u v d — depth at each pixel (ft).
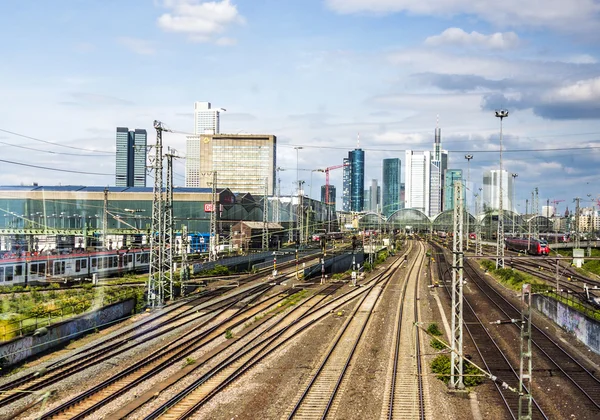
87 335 135.95
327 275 295.89
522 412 89.40
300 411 87.97
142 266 251.39
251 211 474.08
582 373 110.83
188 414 84.48
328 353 124.98
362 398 94.63
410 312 183.01
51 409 84.07
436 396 96.07
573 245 396.78
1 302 153.69
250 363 115.96
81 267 207.31
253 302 194.90
